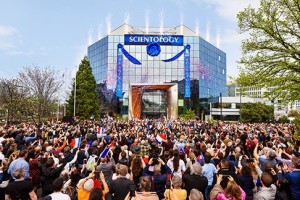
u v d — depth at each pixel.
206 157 7.80
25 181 6.08
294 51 17.56
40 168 8.11
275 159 8.52
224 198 4.47
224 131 21.97
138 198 5.04
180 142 13.32
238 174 7.36
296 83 17.31
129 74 71.12
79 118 52.34
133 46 71.56
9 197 5.91
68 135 16.59
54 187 5.32
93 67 79.88
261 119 68.56
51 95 45.06
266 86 17.86
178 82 71.38
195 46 73.12
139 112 67.31
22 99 39.00
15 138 14.89
